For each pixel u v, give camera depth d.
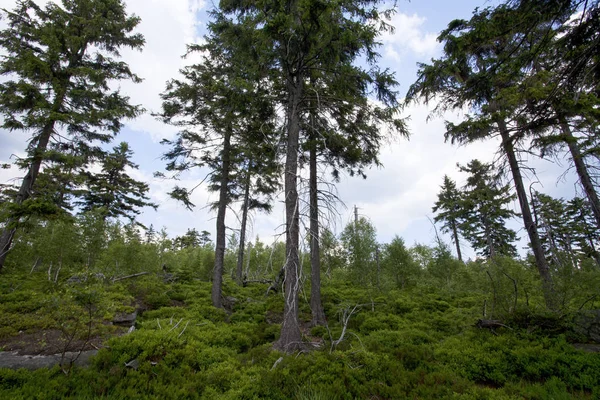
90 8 13.82
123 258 13.82
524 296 9.41
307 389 5.34
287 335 7.20
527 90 6.72
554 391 5.65
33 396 4.66
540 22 5.78
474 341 8.11
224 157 14.18
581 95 6.31
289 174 8.48
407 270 18.59
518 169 10.79
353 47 8.23
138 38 14.80
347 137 12.00
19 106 11.88
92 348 6.72
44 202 10.96
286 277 7.68
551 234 25.14
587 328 7.78
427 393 5.61
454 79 9.89
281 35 7.73
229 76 12.59
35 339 6.96
